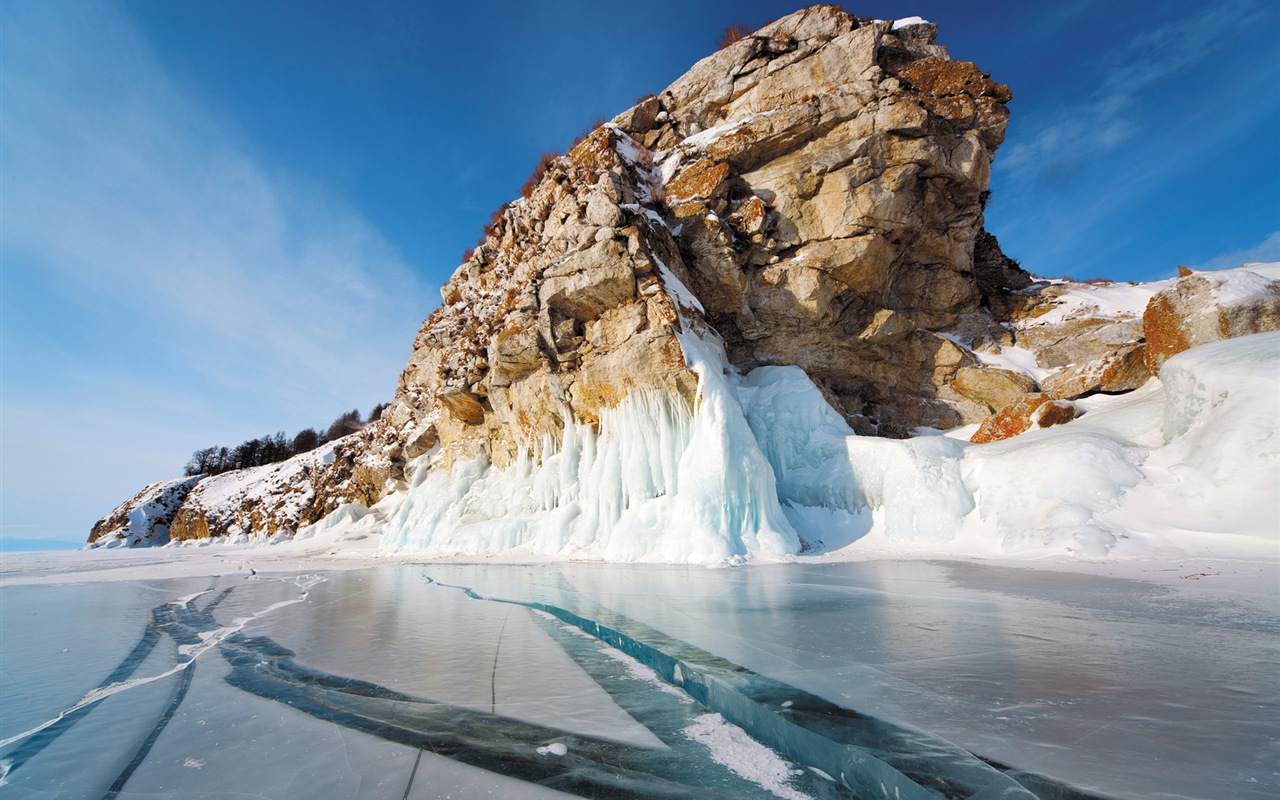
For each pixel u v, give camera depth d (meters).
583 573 10.41
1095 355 17.48
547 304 15.46
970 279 19.30
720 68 19.41
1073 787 2.26
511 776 2.78
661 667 4.43
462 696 3.96
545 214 17.69
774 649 4.50
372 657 5.04
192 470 57.34
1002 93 16.64
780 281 16.91
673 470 13.52
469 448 20.58
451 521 18.69
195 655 5.48
